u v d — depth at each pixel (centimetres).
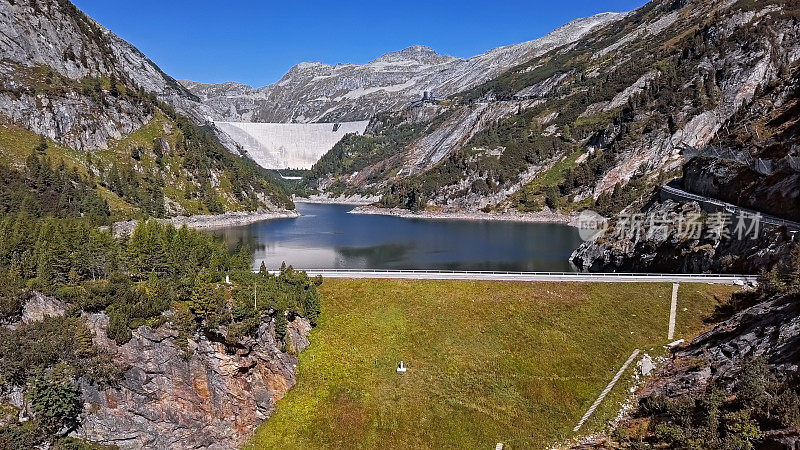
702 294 6575
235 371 4759
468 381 5278
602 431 4525
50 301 4488
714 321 5975
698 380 4625
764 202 8275
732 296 6341
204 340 4691
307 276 6700
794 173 7925
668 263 9206
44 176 13100
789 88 12269
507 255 12456
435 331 6034
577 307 6388
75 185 14262
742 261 7525
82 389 4203
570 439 4503
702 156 11006
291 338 5591
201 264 5978
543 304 6444
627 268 10231
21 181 12600
